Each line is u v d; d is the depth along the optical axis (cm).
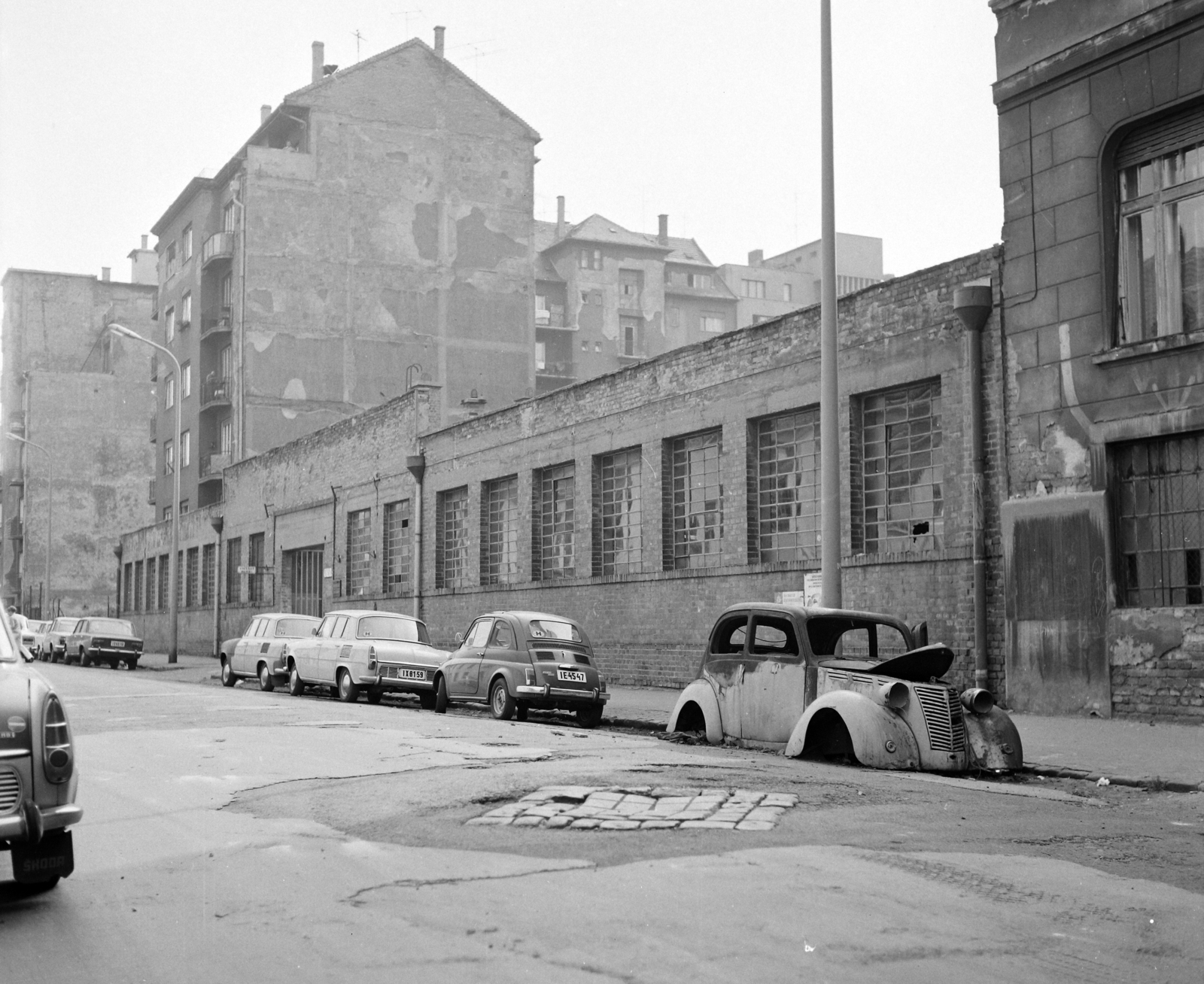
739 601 2255
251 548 4978
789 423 2205
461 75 5884
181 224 6431
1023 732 1455
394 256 5703
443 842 768
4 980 512
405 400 3678
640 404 2575
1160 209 1602
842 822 825
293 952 538
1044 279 1705
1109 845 782
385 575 3800
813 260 10494
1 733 616
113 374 9006
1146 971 512
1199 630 1488
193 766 1170
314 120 5631
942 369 1850
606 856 713
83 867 724
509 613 1905
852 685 1216
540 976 493
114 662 4372
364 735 1434
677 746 1352
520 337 5884
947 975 497
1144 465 1591
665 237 9881
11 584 9612
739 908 593
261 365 5466
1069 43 1681
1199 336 1495
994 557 1747
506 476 3116
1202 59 1529
